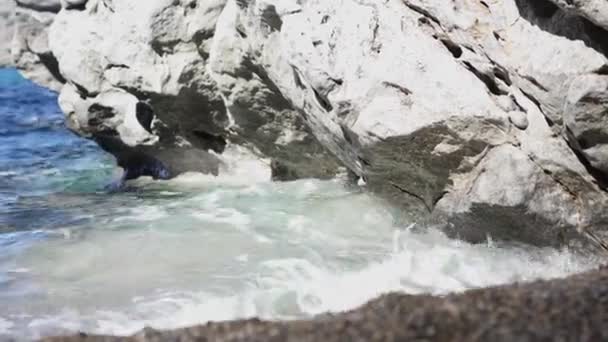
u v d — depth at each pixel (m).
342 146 10.87
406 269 9.24
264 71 12.46
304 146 13.56
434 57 9.50
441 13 9.58
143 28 13.97
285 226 11.33
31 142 20.59
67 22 16.30
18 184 15.52
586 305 6.15
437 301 6.55
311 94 10.82
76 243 10.89
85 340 6.56
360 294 8.50
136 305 8.46
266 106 13.23
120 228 11.62
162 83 13.93
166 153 15.30
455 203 9.69
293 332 6.20
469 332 5.81
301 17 10.62
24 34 19.16
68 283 9.25
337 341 5.91
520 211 9.09
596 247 8.91
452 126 9.20
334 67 10.07
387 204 11.04
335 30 10.21
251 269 9.51
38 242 10.98
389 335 5.89
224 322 6.71
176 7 13.81
